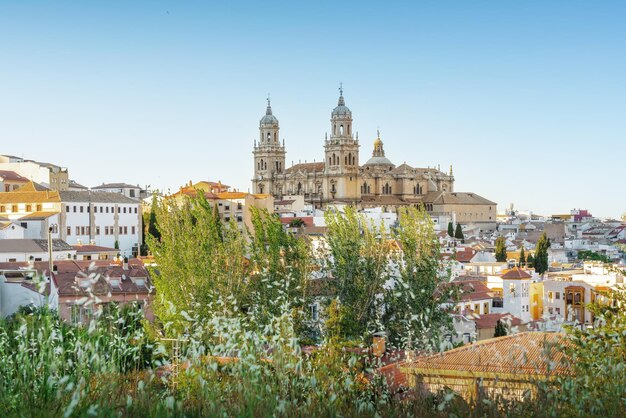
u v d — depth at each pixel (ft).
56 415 72.64
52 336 85.46
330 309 216.95
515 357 94.32
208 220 261.65
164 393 83.30
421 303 256.32
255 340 92.53
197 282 244.63
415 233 276.82
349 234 274.77
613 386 86.12
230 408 78.02
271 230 270.87
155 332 168.86
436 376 116.26
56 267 356.38
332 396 79.87
